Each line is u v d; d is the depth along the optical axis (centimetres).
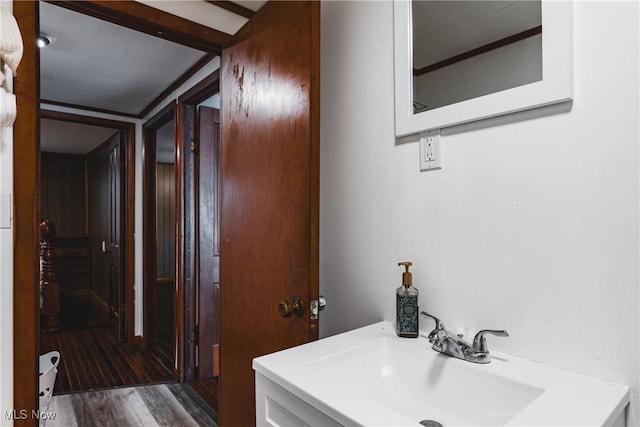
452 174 110
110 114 339
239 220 167
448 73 110
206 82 240
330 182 152
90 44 218
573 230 87
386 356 108
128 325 345
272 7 146
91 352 327
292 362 93
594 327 84
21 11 132
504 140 99
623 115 80
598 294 83
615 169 81
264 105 149
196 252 276
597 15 83
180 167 274
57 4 149
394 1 125
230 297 174
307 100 125
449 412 91
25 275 131
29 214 133
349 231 143
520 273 96
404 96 121
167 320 441
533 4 94
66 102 314
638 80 78
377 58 133
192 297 273
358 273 140
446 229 111
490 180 101
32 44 133
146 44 219
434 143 114
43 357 201
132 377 276
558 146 89
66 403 234
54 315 389
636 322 78
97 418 216
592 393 77
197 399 241
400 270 125
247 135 162
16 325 130
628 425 79
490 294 101
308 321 123
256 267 153
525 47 95
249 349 157
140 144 350
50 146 514
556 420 66
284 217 136
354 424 67
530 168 94
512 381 84
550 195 91
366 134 137
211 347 277
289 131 134
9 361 129
